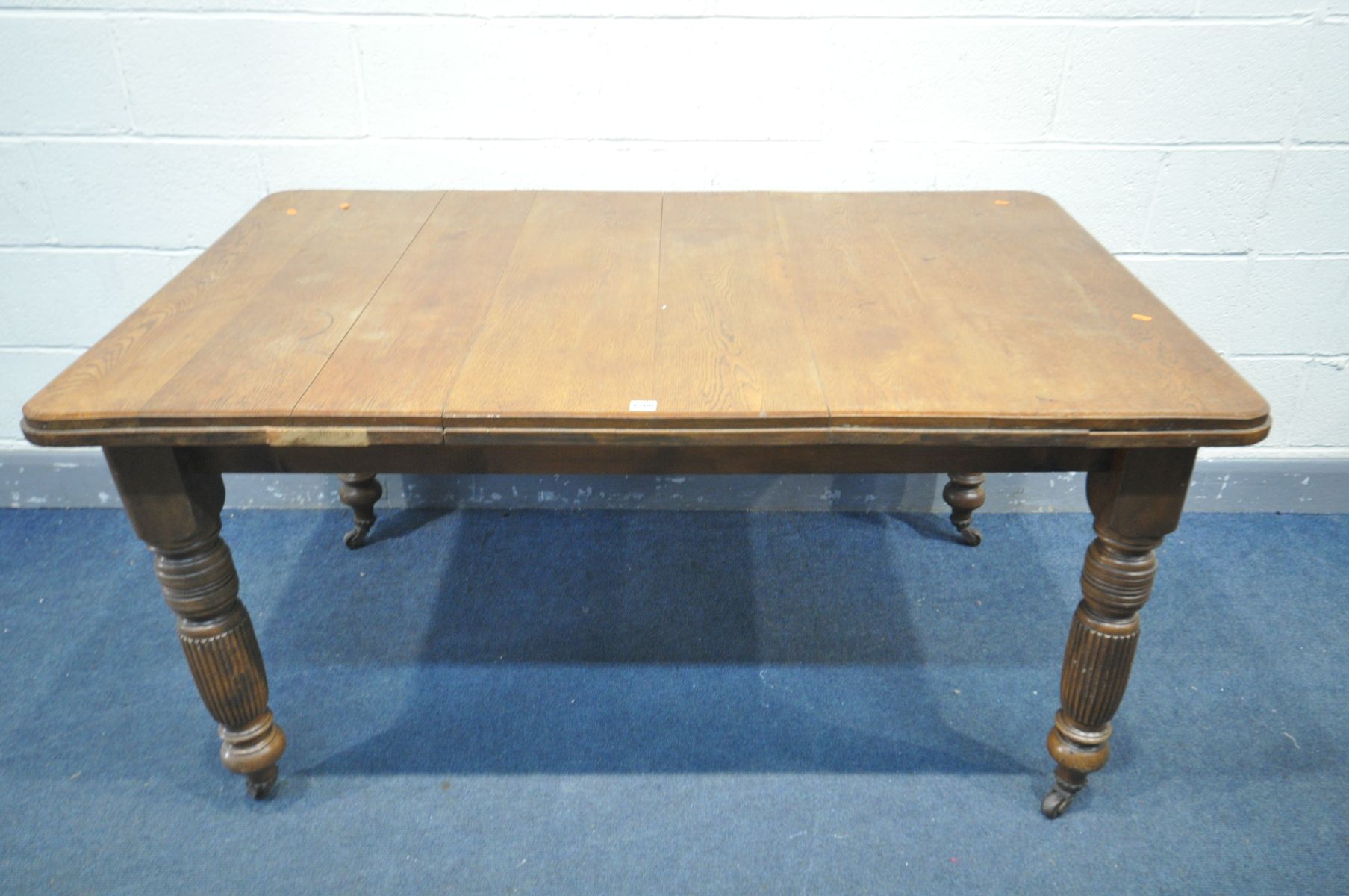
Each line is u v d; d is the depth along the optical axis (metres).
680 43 1.65
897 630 1.74
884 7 1.61
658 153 1.75
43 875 1.31
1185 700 1.59
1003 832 1.37
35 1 1.58
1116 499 1.15
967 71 1.66
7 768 1.46
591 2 1.61
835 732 1.54
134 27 1.61
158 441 1.06
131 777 1.45
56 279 1.83
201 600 1.22
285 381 1.11
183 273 1.39
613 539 1.97
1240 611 1.77
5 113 1.67
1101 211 1.79
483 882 1.31
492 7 1.61
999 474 2.00
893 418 1.05
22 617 1.75
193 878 1.31
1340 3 1.58
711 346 1.19
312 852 1.35
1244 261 1.81
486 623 1.76
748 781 1.45
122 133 1.70
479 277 1.38
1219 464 1.99
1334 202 1.74
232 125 1.71
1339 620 1.75
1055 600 1.81
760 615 1.78
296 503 2.04
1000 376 1.12
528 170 1.77
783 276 1.38
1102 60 1.64
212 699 1.29
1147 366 1.14
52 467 1.99
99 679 1.62
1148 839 1.36
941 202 1.66
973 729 1.54
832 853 1.34
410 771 1.47
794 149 1.74
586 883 1.30
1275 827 1.38
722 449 1.15
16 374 1.92
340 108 1.70
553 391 1.09
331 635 1.73
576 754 1.50
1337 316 1.84
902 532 1.99
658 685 1.63
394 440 1.06
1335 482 1.99
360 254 1.45
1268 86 1.65
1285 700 1.59
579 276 1.38
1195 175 1.74
